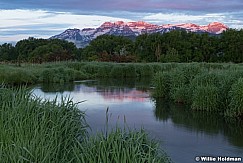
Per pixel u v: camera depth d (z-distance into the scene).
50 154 4.69
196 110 13.54
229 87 12.95
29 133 5.03
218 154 7.85
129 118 11.96
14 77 23.17
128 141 4.77
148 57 55.56
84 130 6.27
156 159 4.73
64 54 46.78
